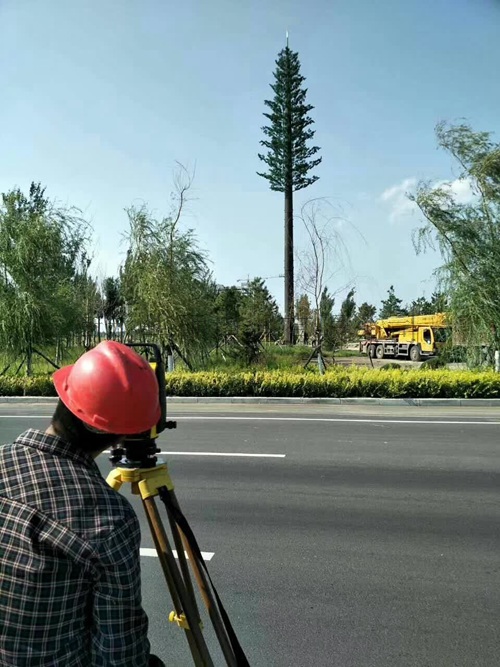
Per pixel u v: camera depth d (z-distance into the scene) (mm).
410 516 5723
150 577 4371
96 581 1496
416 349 35188
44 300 18906
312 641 3520
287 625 3695
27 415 12586
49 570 1458
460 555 4773
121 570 1497
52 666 1473
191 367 20844
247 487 6723
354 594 4105
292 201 38062
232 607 3920
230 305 25391
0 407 14211
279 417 12227
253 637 3559
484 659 3348
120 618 1497
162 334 19938
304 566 4559
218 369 20766
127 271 20562
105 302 27094
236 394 15445
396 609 3898
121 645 1491
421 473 7375
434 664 3295
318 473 7363
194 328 20469
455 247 18750
